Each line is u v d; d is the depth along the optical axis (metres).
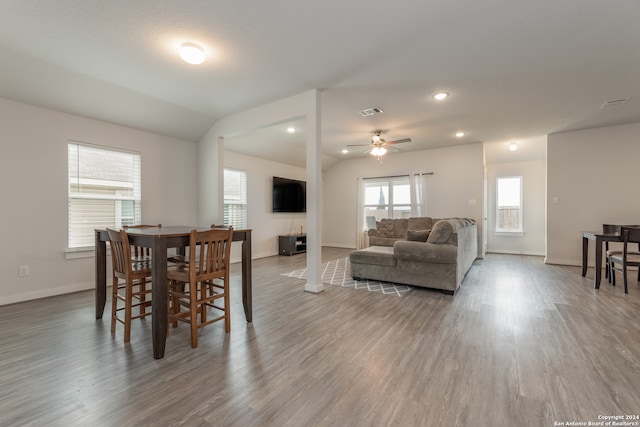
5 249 3.10
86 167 3.73
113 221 3.98
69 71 2.99
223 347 2.12
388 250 4.31
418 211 6.78
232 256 5.76
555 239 5.32
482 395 1.55
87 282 3.69
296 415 1.40
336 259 6.03
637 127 4.71
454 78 3.15
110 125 3.93
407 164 6.97
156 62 2.82
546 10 2.06
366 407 1.46
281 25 2.24
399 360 1.92
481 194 6.09
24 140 3.23
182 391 1.59
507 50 2.59
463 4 2.00
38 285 3.31
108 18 2.16
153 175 4.39
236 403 1.49
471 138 5.73
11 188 3.14
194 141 4.93
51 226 3.41
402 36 2.39
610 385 1.62
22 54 2.67
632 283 3.92
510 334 2.32
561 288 3.70
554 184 5.29
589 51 2.60
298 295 3.44
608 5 2.00
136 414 1.41
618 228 4.07
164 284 2.01
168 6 2.03
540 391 1.57
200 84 3.30
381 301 3.21
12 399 1.51
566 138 5.20
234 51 2.62
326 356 1.99
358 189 7.70
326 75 3.09
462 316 2.74
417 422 1.35
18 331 2.38
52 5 2.01
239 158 5.91
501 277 4.36
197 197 4.96
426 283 3.58
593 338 2.22
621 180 4.81
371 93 3.56
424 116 4.41
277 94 3.58
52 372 1.77
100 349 2.08
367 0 1.96
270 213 6.64
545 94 3.57
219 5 2.02
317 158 3.46
